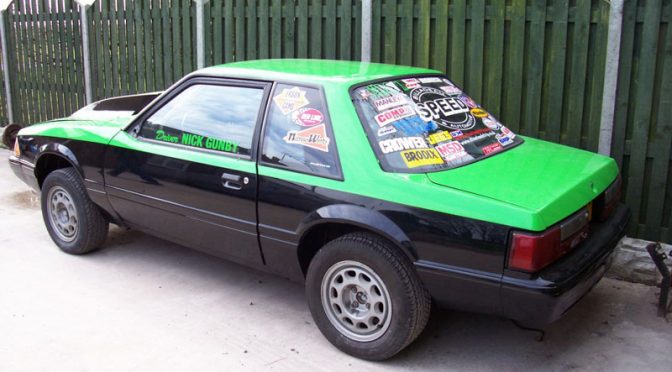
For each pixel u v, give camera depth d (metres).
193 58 7.35
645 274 4.93
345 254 3.70
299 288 4.86
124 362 3.81
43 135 5.41
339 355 3.91
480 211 3.28
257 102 4.19
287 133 3.97
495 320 4.37
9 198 7.11
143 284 4.89
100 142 4.93
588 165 4.01
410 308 3.55
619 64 4.98
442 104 4.23
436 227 3.37
